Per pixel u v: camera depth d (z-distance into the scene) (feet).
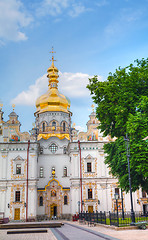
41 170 184.85
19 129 172.14
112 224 84.02
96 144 168.66
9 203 155.94
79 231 80.89
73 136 171.53
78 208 156.46
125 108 89.86
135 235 59.98
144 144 82.23
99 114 101.81
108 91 95.61
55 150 189.67
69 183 183.01
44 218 172.24
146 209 157.07
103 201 159.02
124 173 98.84
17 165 163.32
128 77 94.27
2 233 81.92
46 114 200.64
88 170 165.07
